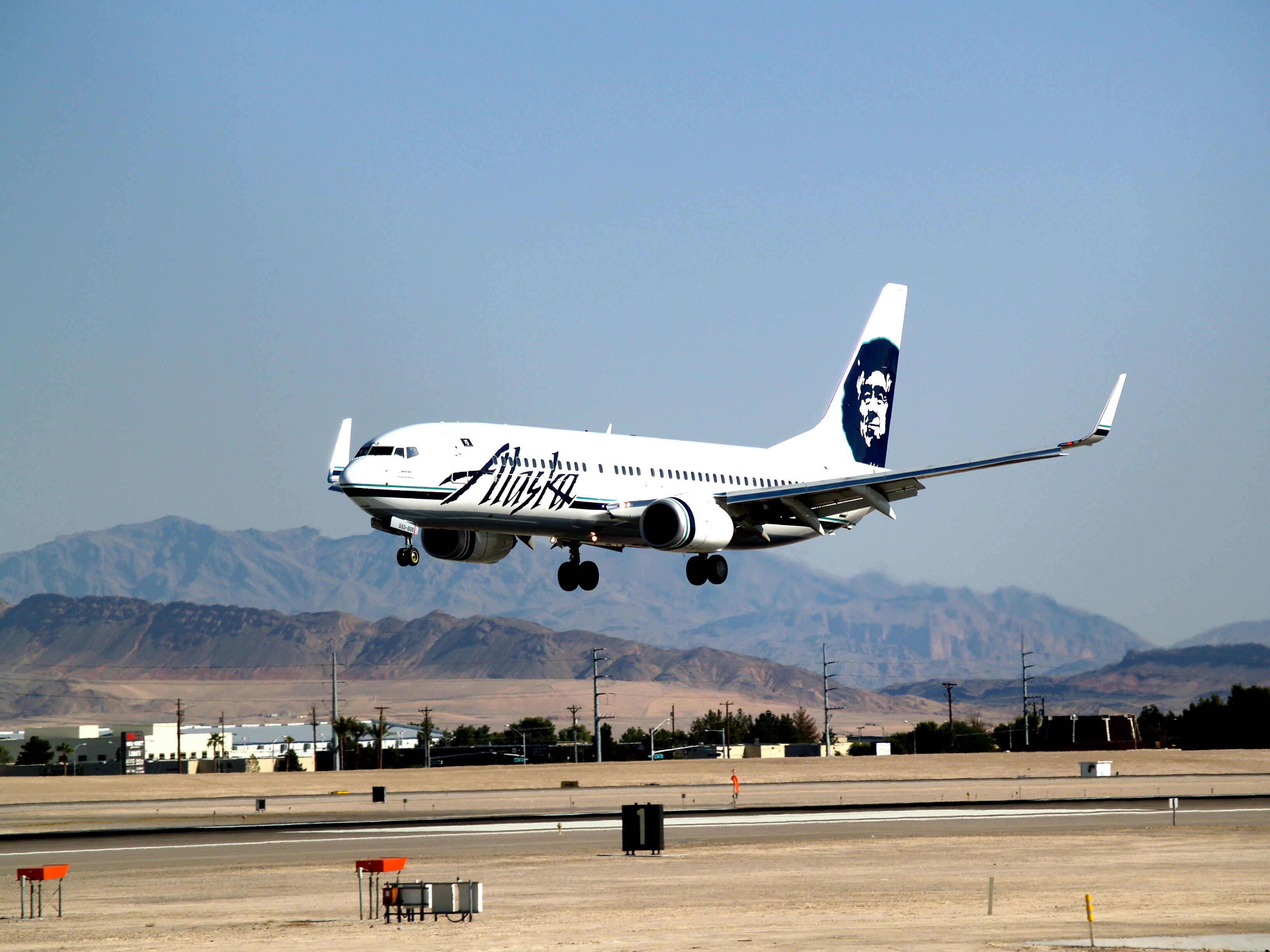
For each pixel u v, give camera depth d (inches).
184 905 3976.4
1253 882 4126.5
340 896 4094.5
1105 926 3284.9
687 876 4441.4
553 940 3149.6
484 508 6417.3
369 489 6058.1
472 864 4901.6
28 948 3208.7
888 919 3420.3
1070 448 6594.5
